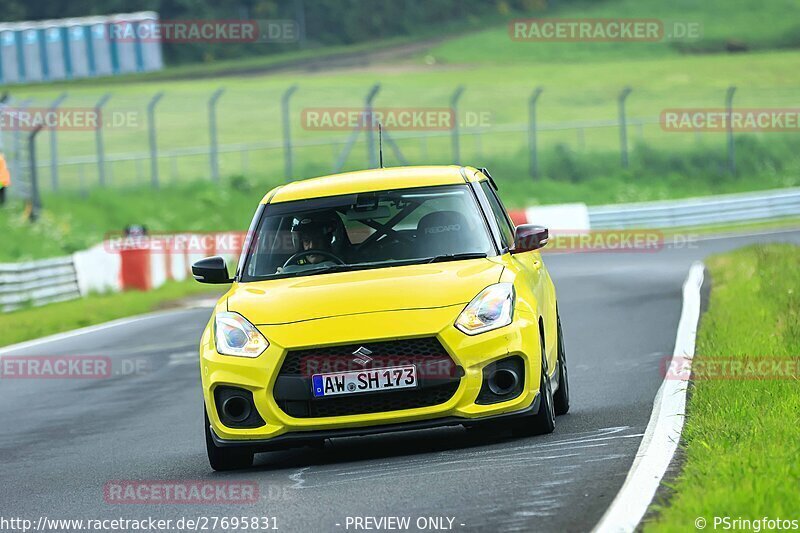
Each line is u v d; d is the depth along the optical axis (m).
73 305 82.81
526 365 25.64
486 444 26.50
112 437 34.16
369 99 139.38
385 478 23.25
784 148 190.38
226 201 148.50
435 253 28.25
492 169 175.25
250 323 25.92
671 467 21.72
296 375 25.23
